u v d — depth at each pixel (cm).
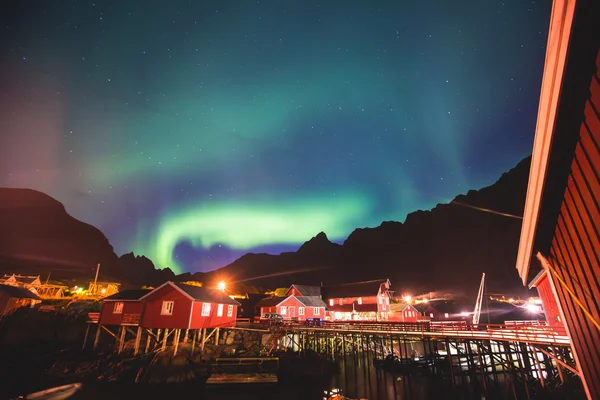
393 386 2792
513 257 10844
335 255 18325
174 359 2948
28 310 4153
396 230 17775
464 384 2752
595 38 345
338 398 2102
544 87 429
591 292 495
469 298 9169
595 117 387
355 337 3775
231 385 2716
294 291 5803
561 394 1891
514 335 2155
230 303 3878
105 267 12825
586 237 474
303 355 3484
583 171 442
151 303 3288
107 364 3036
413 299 8819
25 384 2634
